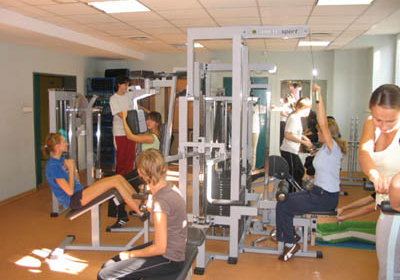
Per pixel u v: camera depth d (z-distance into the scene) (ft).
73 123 17.20
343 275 10.54
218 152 11.99
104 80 26.73
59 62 23.75
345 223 14.20
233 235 11.20
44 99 26.17
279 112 27.25
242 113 12.79
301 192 11.06
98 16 16.15
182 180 10.76
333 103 26.94
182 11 15.46
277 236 11.46
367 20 17.15
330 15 16.14
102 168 26.76
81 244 12.60
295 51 27.53
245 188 13.01
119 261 7.07
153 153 6.96
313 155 15.14
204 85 12.83
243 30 10.60
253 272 10.68
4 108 18.69
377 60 24.44
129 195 11.57
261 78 28.02
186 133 10.37
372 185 5.55
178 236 7.01
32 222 15.52
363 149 5.36
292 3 14.14
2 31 16.24
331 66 27.27
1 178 18.49
